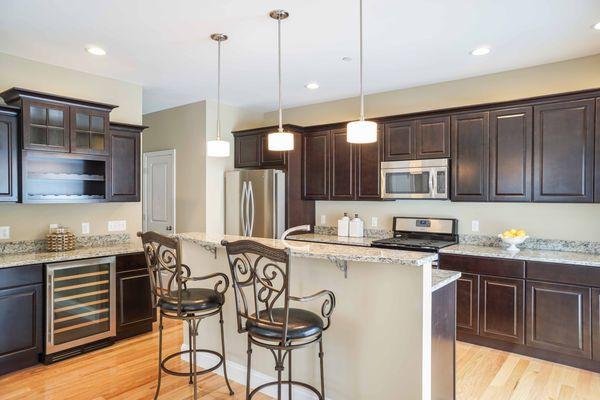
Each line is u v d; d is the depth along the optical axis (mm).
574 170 3193
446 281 2211
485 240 3930
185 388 2713
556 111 3277
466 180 3760
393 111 4559
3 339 2867
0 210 3285
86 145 3473
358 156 4500
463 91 4090
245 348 2785
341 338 2262
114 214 4043
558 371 2990
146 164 5773
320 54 3373
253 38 3027
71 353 3223
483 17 2658
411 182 4094
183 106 5270
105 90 3994
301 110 5371
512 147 3496
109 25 2787
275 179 4641
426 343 1983
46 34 2936
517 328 3242
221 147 2924
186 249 3203
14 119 3090
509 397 2615
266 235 4688
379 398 2119
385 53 3342
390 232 4582
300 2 2453
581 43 3125
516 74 3775
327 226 5117
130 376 2893
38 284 3045
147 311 3760
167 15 2631
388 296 2076
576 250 3465
